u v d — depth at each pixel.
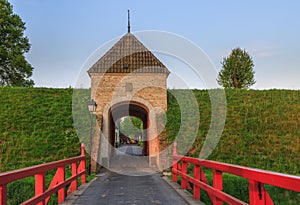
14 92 19.62
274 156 14.58
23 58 29.25
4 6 29.78
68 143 14.87
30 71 30.06
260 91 21.50
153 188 8.53
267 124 17.36
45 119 16.77
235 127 17.05
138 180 10.39
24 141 14.68
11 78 29.16
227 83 32.03
